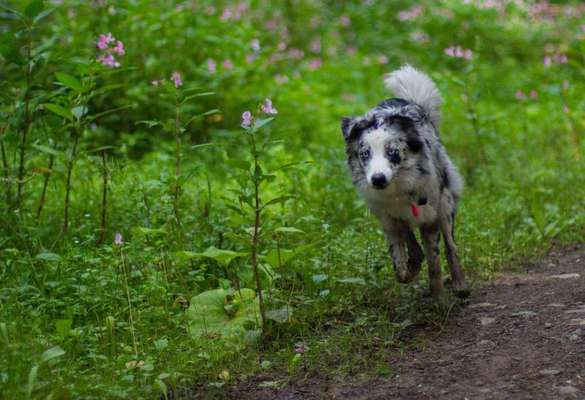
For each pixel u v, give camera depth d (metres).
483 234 9.94
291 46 20.11
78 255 8.14
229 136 12.69
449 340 7.12
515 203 11.38
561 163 13.49
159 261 8.29
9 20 12.35
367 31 21.25
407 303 7.94
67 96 9.38
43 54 9.73
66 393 5.72
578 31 21.02
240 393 6.28
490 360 6.60
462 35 20.83
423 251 9.07
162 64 14.00
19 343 6.20
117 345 6.85
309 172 12.02
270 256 7.17
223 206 10.33
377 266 8.62
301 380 6.43
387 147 7.75
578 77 18.36
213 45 14.93
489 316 7.62
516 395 5.93
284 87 15.90
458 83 14.55
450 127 15.00
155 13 14.48
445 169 8.39
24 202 9.37
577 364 6.31
